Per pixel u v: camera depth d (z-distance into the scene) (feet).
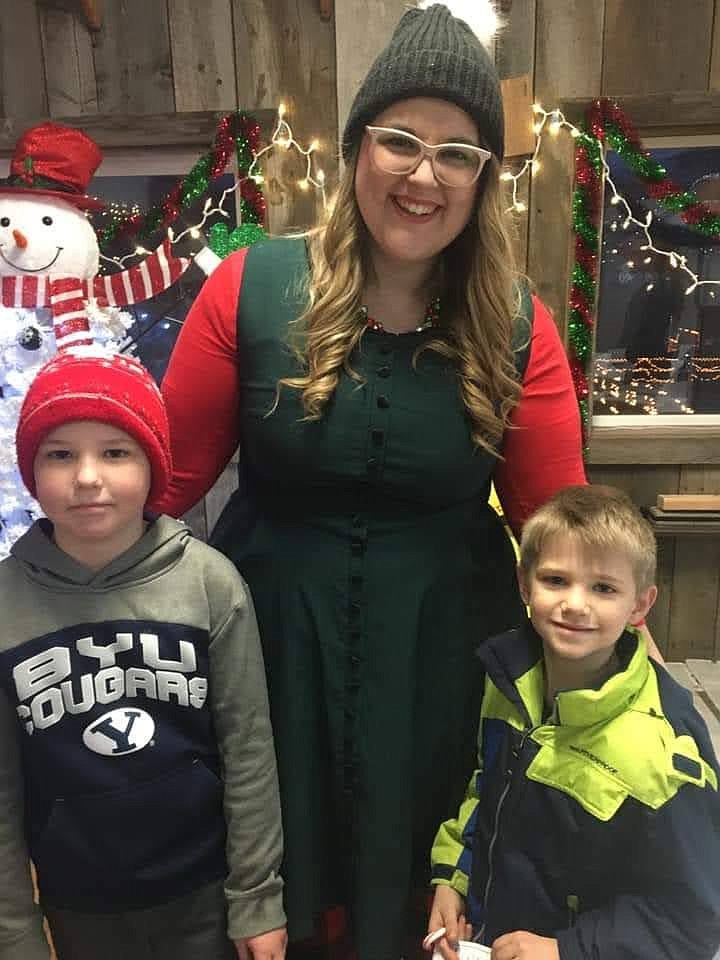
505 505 4.01
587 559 3.09
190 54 7.60
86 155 6.81
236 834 3.43
